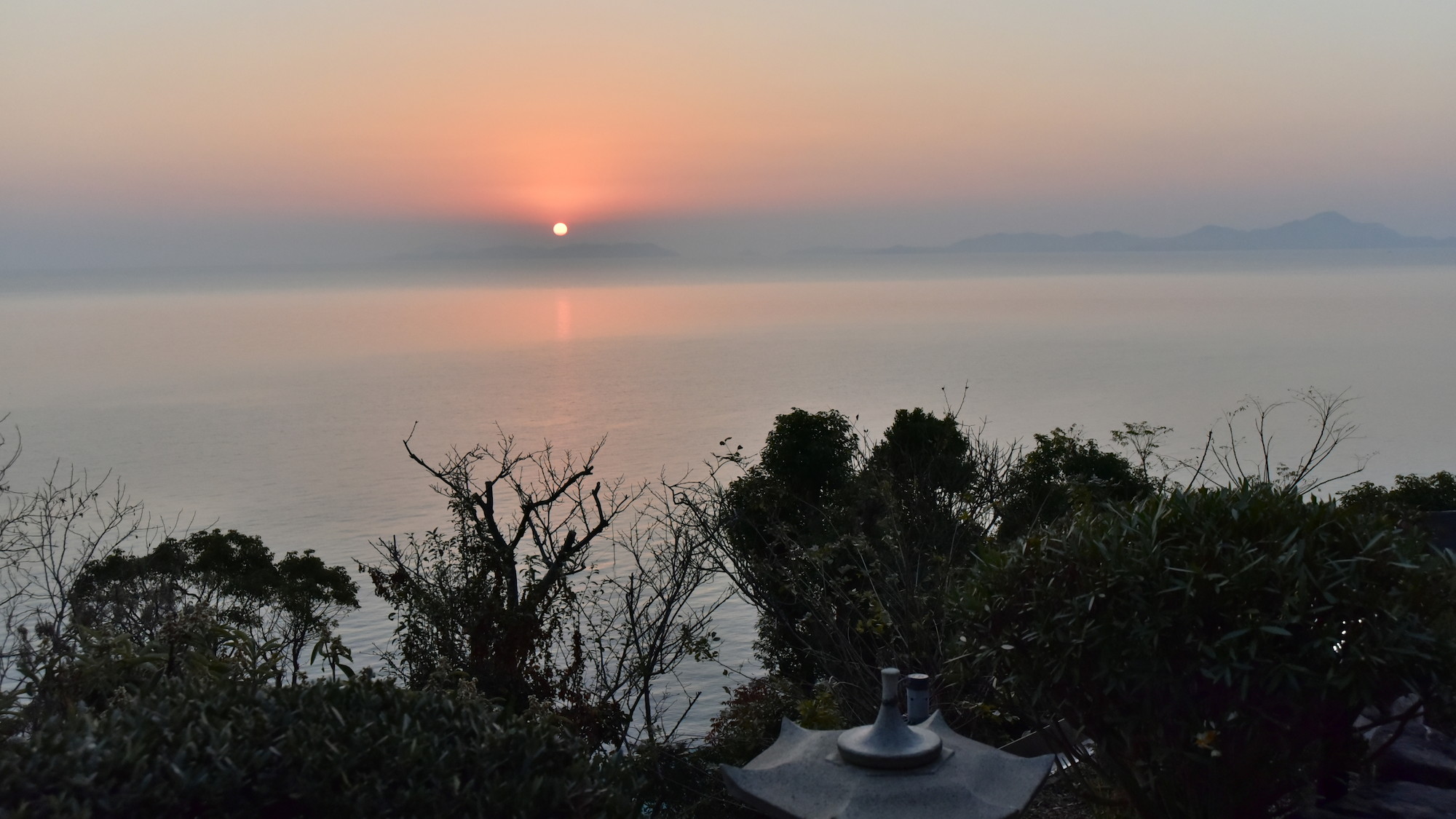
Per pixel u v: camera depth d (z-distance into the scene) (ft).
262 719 9.45
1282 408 392.88
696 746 33.06
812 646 37.45
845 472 57.26
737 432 411.75
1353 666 11.51
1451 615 12.15
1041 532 14.32
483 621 30.12
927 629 27.17
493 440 405.39
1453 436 303.68
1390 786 14.96
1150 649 12.26
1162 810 13.38
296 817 8.79
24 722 12.51
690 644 35.86
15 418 506.89
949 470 52.65
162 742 8.90
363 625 120.16
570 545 34.83
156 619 35.65
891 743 12.36
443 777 8.98
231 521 258.78
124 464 364.58
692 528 40.78
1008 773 12.55
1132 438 52.26
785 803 12.04
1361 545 12.29
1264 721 12.46
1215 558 12.41
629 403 529.45
